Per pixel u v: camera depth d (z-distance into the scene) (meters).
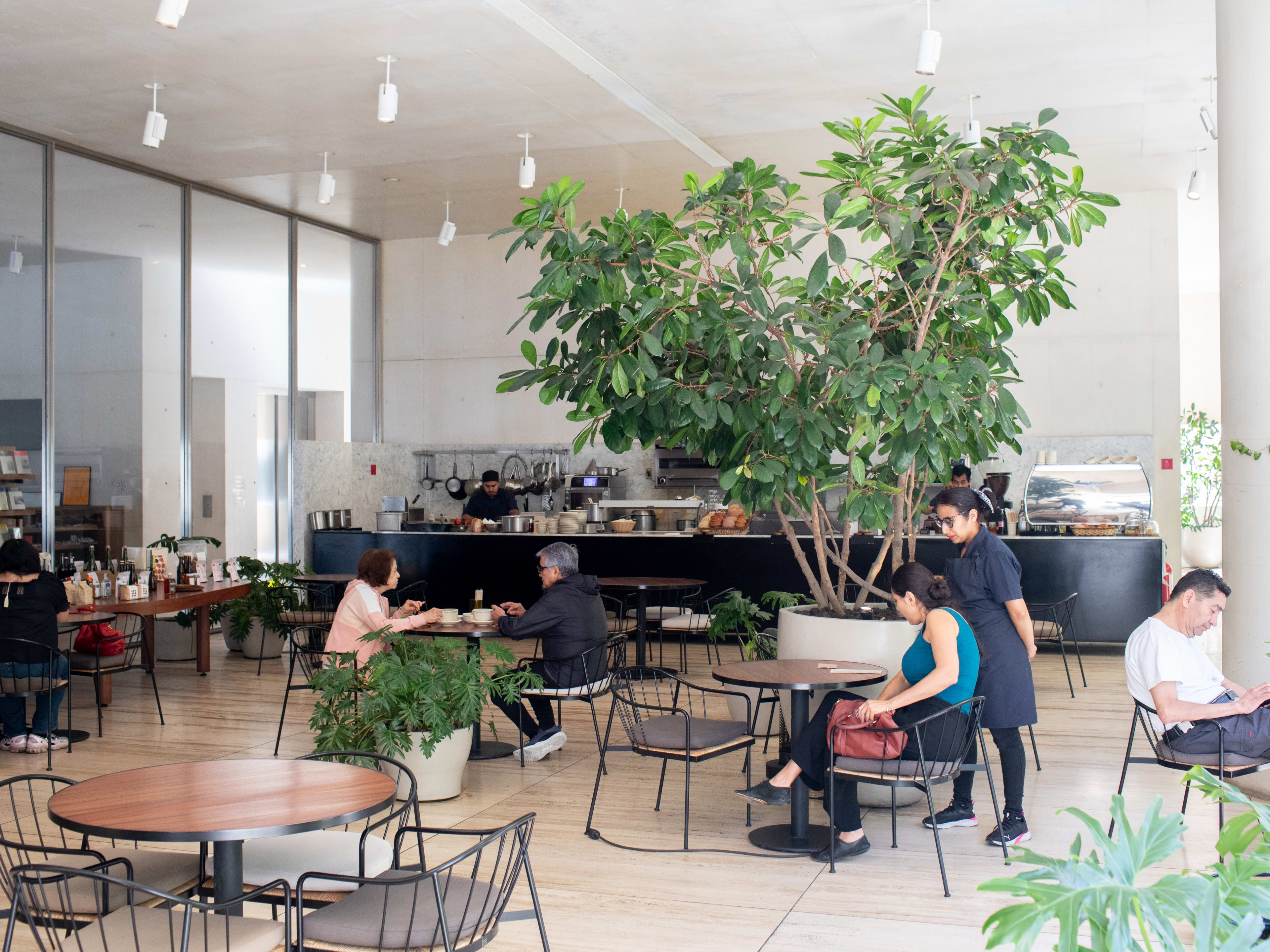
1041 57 6.90
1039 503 9.76
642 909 3.69
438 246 12.56
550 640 5.65
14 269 8.09
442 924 2.41
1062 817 4.67
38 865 2.35
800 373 4.73
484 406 12.41
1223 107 4.98
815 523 5.22
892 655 4.78
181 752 5.93
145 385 9.25
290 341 11.06
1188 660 4.04
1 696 5.82
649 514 10.95
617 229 4.40
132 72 7.10
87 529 8.59
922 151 4.68
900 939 3.42
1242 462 4.85
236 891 2.77
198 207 9.89
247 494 10.46
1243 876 1.53
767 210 4.52
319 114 7.97
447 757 4.93
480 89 7.45
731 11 6.23
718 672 4.36
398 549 10.81
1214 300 15.48
